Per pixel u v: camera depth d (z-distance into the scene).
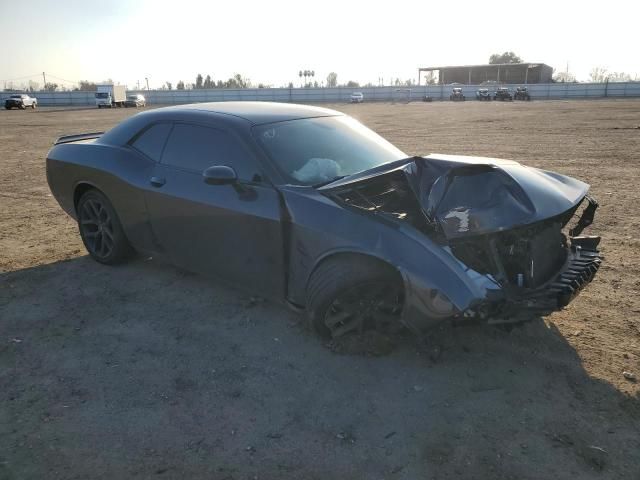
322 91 83.12
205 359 3.56
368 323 3.57
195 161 4.26
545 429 2.85
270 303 4.36
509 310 3.08
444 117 30.17
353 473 2.57
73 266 5.26
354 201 3.83
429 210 3.45
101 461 2.65
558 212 3.36
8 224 6.94
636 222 6.54
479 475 2.55
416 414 2.98
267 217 3.69
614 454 2.67
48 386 3.28
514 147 14.67
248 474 2.57
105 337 3.87
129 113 43.31
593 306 4.27
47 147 16.88
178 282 4.82
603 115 28.62
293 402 3.10
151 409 3.05
